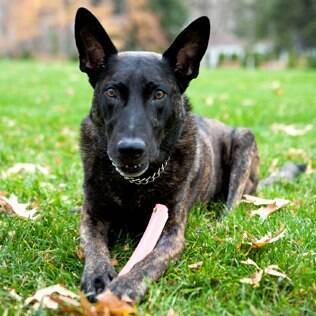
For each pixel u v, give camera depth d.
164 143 1.17
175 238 1.13
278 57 10.98
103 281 1.00
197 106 3.14
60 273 1.04
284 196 1.47
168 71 1.16
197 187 1.32
